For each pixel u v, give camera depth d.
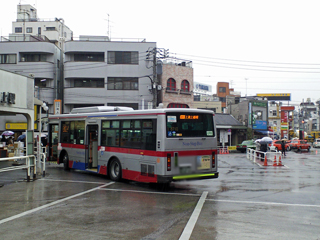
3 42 37.88
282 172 15.85
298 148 40.75
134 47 37.28
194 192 10.12
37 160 18.00
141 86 37.09
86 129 13.98
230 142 43.91
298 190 10.51
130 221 6.67
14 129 36.53
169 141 10.05
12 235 5.73
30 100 15.55
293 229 6.12
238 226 6.31
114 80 37.19
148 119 10.66
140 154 10.86
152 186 11.30
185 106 39.44
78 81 37.62
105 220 6.75
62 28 60.78
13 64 37.62
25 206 8.05
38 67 37.47
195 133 10.62
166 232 5.93
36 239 5.52
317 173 15.45
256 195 9.62
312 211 7.57
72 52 37.19
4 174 14.09
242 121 47.72
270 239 5.54
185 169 10.24
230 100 58.19
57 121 16.36
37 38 41.34
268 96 92.38
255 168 17.94
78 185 11.34
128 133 11.58
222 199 9.00
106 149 12.71
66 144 15.48
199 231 5.98
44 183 11.73
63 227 6.24
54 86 38.44
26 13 62.50
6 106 13.84
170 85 38.41
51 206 8.05
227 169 17.33
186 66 40.03
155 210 7.64
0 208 7.84
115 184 11.62
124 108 13.66
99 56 38.06
